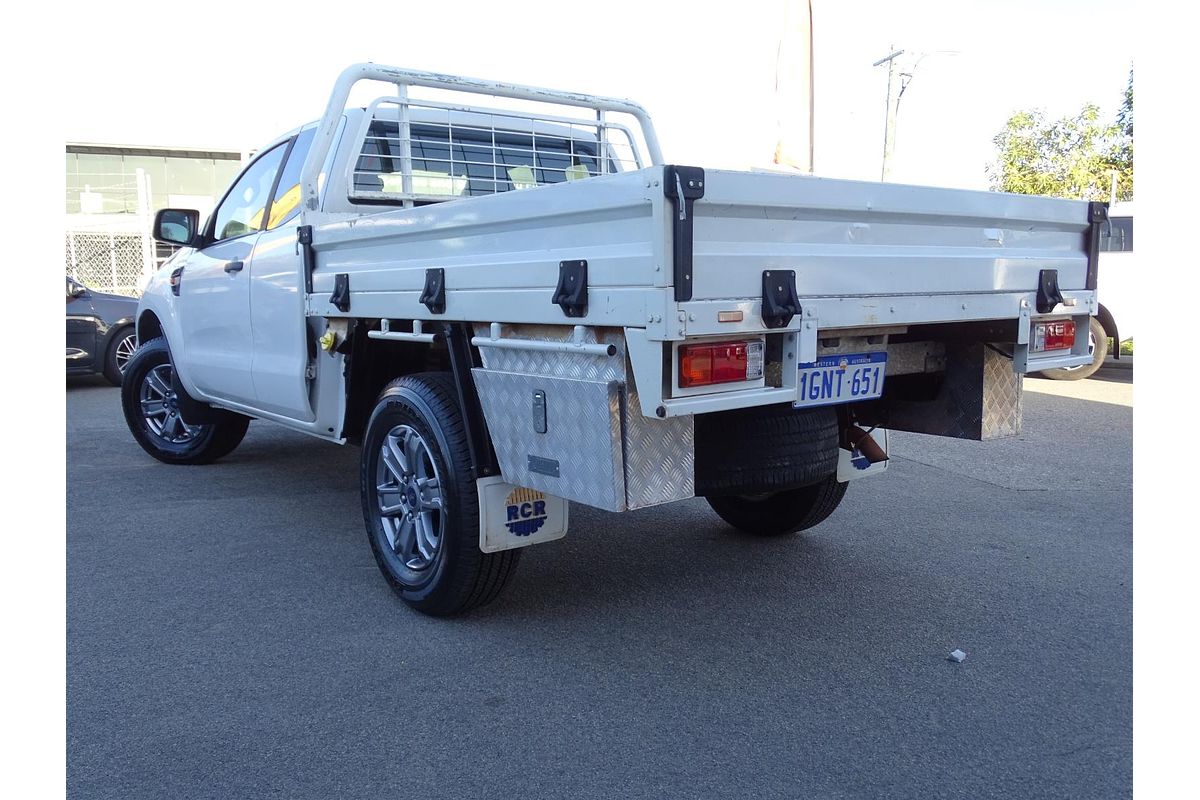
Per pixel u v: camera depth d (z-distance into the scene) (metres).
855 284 2.98
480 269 3.23
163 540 4.85
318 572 4.36
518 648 3.49
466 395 3.44
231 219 5.61
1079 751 2.75
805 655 3.44
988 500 5.66
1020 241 3.61
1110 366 12.61
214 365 5.61
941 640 3.56
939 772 2.65
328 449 7.32
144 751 2.75
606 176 2.67
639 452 2.83
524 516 3.51
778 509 4.73
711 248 2.61
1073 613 3.83
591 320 2.78
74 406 9.66
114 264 18.70
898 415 4.16
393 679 3.23
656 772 2.65
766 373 2.88
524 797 2.53
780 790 2.56
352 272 4.05
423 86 4.69
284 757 2.73
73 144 22.33
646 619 3.78
